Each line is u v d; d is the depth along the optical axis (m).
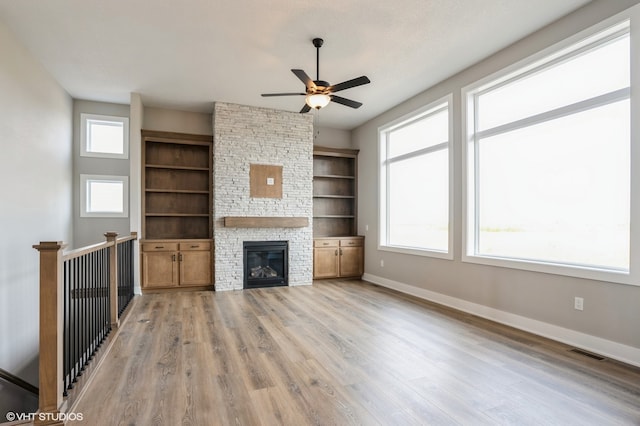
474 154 4.36
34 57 3.98
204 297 5.11
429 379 2.48
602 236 3.07
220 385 2.38
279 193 5.98
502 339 3.31
